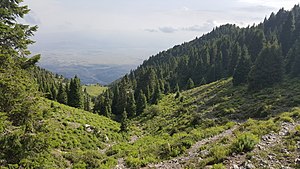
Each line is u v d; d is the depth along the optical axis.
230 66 84.62
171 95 79.25
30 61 11.11
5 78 9.80
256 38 82.06
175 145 18.22
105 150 28.22
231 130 21.45
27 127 10.60
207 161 12.52
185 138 20.39
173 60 140.12
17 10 10.89
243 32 130.62
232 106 38.22
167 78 108.31
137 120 61.97
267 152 11.94
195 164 12.95
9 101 9.99
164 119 49.44
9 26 10.42
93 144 28.61
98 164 17.88
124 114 41.22
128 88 84.31
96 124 37.22
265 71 49.69
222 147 14.09
